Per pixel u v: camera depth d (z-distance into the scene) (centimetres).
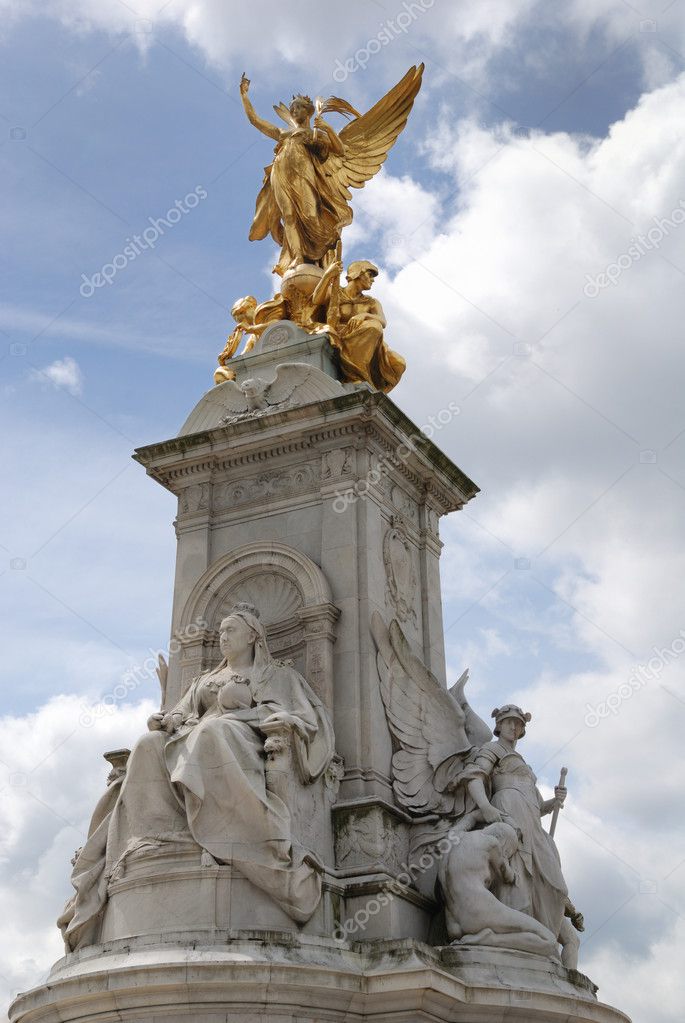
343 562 2495
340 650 2434
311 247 2930
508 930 2197
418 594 2691
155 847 2106
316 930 2097
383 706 2423
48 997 2005
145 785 2156
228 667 2316
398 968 2008
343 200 2938
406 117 3014
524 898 2283
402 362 2827
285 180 2903
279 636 2502
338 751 2356
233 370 2800
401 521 2681
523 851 2322
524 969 2153
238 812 2092
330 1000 1980
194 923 2033
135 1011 1939
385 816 2289
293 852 2094
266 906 2058
